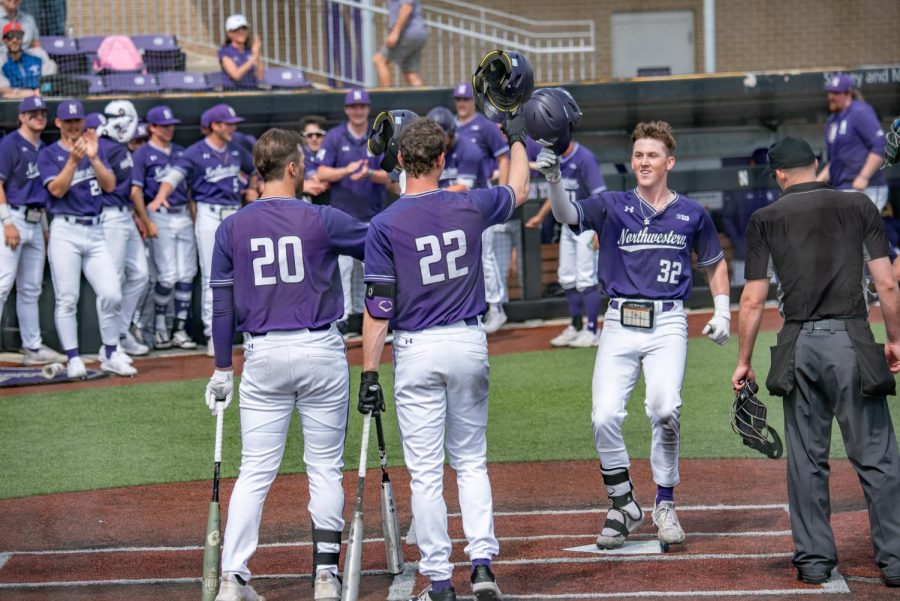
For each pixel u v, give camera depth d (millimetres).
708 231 16172
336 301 14164
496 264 35500
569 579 14773
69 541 17109
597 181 30281
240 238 13898
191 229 33500
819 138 41406
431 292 13500
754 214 14891
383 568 15641
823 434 14508
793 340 14469
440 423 13688
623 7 57031
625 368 16047
